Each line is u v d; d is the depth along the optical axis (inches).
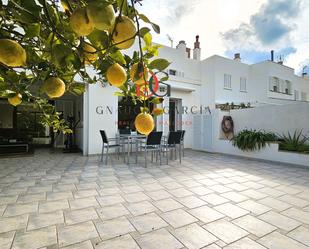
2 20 21.9
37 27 20.9
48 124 53.1
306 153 217.5
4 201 119.4
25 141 295.4
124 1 18.0
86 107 285.3
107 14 14.2
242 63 508.7
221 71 450.9
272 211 110.5
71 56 20.7
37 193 133.2
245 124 315.9
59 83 24.3
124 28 17.0
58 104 374.9
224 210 111.2
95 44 20.2
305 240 83.8
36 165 220.1
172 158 277.3
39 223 94.5
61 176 176.1
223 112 333.4
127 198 127.0
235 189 145.9
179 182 162.2
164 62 26.5
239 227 93.7
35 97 40.3
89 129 283.4
